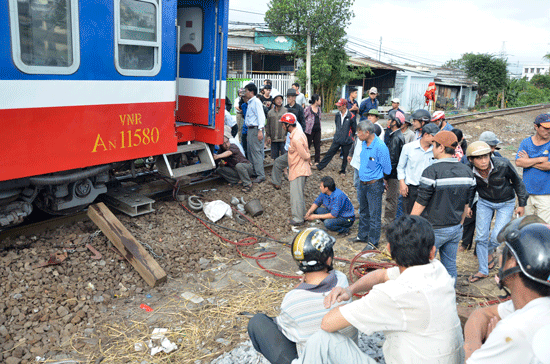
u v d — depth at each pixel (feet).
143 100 19.03
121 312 14.12
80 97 16.40
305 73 69.67
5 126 14.33
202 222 20.80
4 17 13.79
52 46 15.28
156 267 16.03
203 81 23.61
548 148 16.88
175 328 13.26
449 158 12.91
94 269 15.65
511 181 15.29
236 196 24.41
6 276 14.16
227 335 12.92
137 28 18.19
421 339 6.50
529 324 4.93
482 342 6.29
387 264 17.03
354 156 21.90
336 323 7.06
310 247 8.00
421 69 149.28
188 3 23.77
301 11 67.82
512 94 141.49
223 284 16.35
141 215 20.01
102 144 17.57
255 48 77.56
